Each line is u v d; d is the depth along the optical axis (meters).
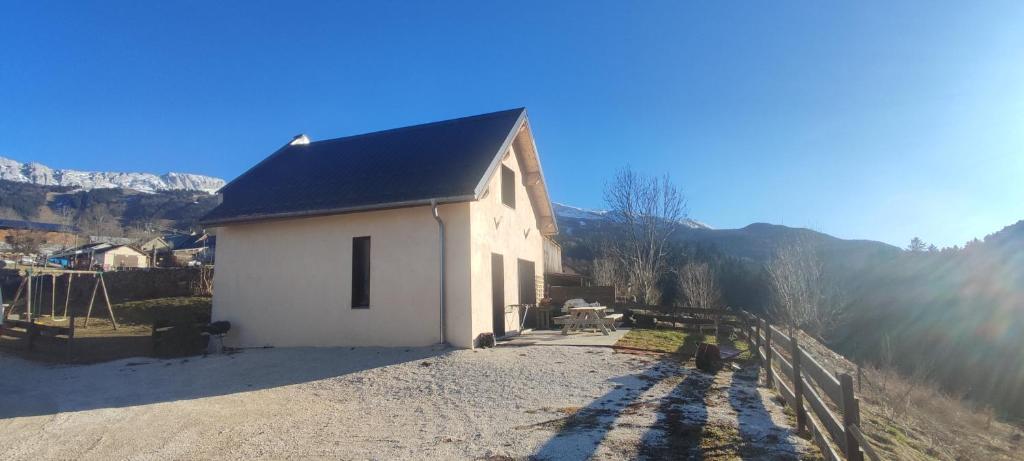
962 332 27.09
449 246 12.05
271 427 6.98
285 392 9.11
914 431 8.73
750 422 6.10
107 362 12.42
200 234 64.06
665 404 6.95
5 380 10.60
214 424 7.21
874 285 38.09
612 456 5.12
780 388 7.25
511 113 15.57
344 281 12.88
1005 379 21.31
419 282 12.12
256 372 10.73
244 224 14.02
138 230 90.56
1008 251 29.09
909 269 36.34
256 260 13.94
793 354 6.01
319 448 5.98
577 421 6.37
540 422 6.45
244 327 13.81
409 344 12.07
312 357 11.73
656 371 8.98
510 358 10.38
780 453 5.07
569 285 21.94
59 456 6.03
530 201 17.84
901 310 33.09
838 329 36.06
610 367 9.33
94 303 25.17
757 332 10.12
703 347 9.21
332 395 8.77
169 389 9.59
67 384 10.17
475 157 13.02
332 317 12.90
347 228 13.02
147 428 7.08
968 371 23.50
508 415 6.90
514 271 15.60
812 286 33.97
